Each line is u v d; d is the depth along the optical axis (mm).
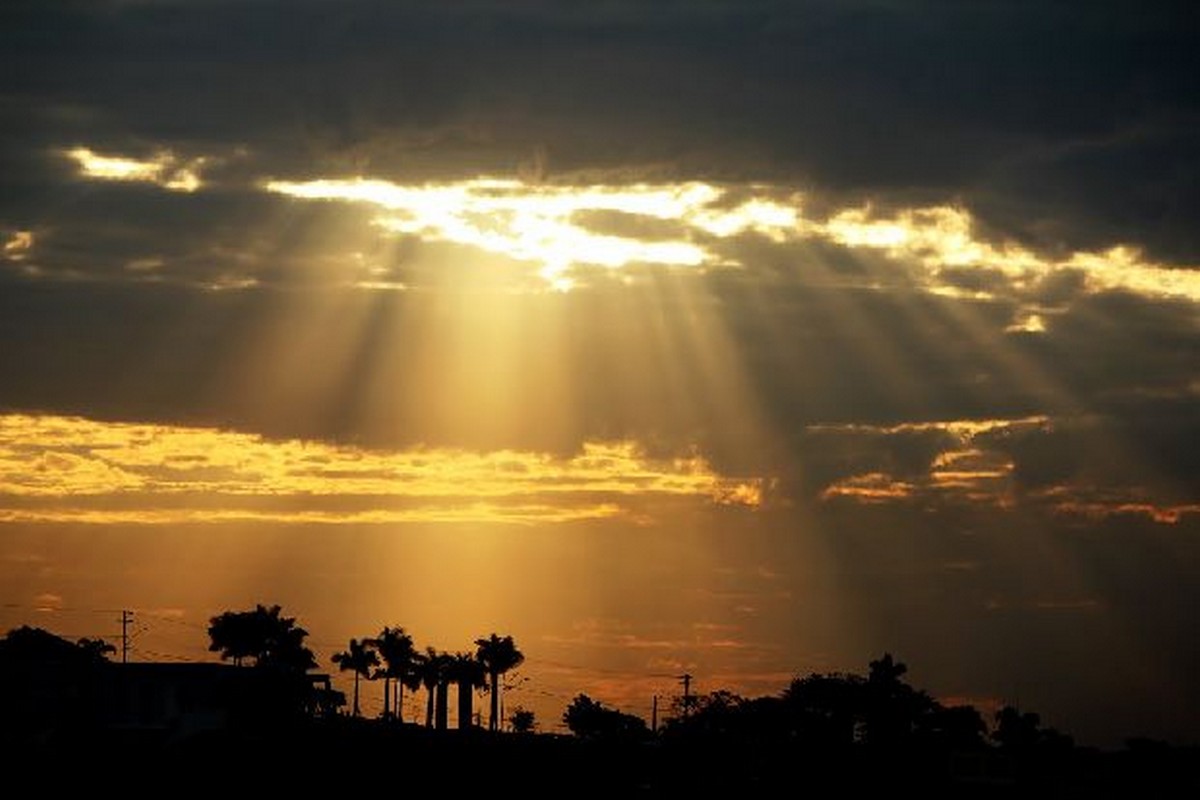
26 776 109688
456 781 119062
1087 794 140750
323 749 124188
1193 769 146125
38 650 147000
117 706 136375
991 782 140625
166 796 105438
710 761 143125
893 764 144875
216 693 137000
